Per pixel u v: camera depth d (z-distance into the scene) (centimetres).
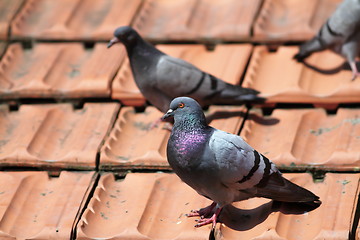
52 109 1155
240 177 829
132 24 1362
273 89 1147
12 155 1027
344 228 819
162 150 1017
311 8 1352
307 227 847
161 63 1080
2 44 1351
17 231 886
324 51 1245
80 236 859
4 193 955
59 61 1272
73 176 983
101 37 1330
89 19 1399
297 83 1138
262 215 874
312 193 859
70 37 1341
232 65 1220
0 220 897
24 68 1275
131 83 1183
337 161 948
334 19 1140
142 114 1141
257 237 828
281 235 829
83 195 935
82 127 1094
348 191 888
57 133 1095
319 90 1134
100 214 906
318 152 995
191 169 837
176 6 1420
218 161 823
